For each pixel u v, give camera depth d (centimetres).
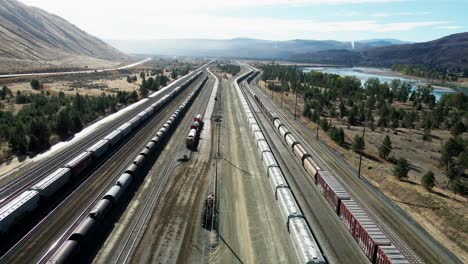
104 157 6644
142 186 5369
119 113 10825
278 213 4666
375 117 12950
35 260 3491
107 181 5544
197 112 11594
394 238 4125
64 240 3859
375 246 3472
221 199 5062
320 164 6794
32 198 4366
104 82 17762
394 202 5172
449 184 6053
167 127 8575
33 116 8625
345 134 9581
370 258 3594
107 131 8575
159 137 7575
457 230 4234
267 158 6250
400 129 11012
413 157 7806
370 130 10444
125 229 4109
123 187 4916
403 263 3133
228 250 3800
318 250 3406
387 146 7431
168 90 16425
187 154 7062
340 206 4553
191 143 7488
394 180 5862
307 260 3234
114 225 4191
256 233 4156
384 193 5538
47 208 4559
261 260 3631
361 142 7644
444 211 4638
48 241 3831
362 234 3800
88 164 6016
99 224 4072
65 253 3262
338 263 3606
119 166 6225
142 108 11719
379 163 6994
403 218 4647
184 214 4553
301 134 9250
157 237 3978
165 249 3756
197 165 6462
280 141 8450
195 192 5253
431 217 4622
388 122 11550
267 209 4778
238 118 10950
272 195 5241
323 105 14038
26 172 5778
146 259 3566
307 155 6631
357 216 4066
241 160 6869
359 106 13425
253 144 8025
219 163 6638
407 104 16438
